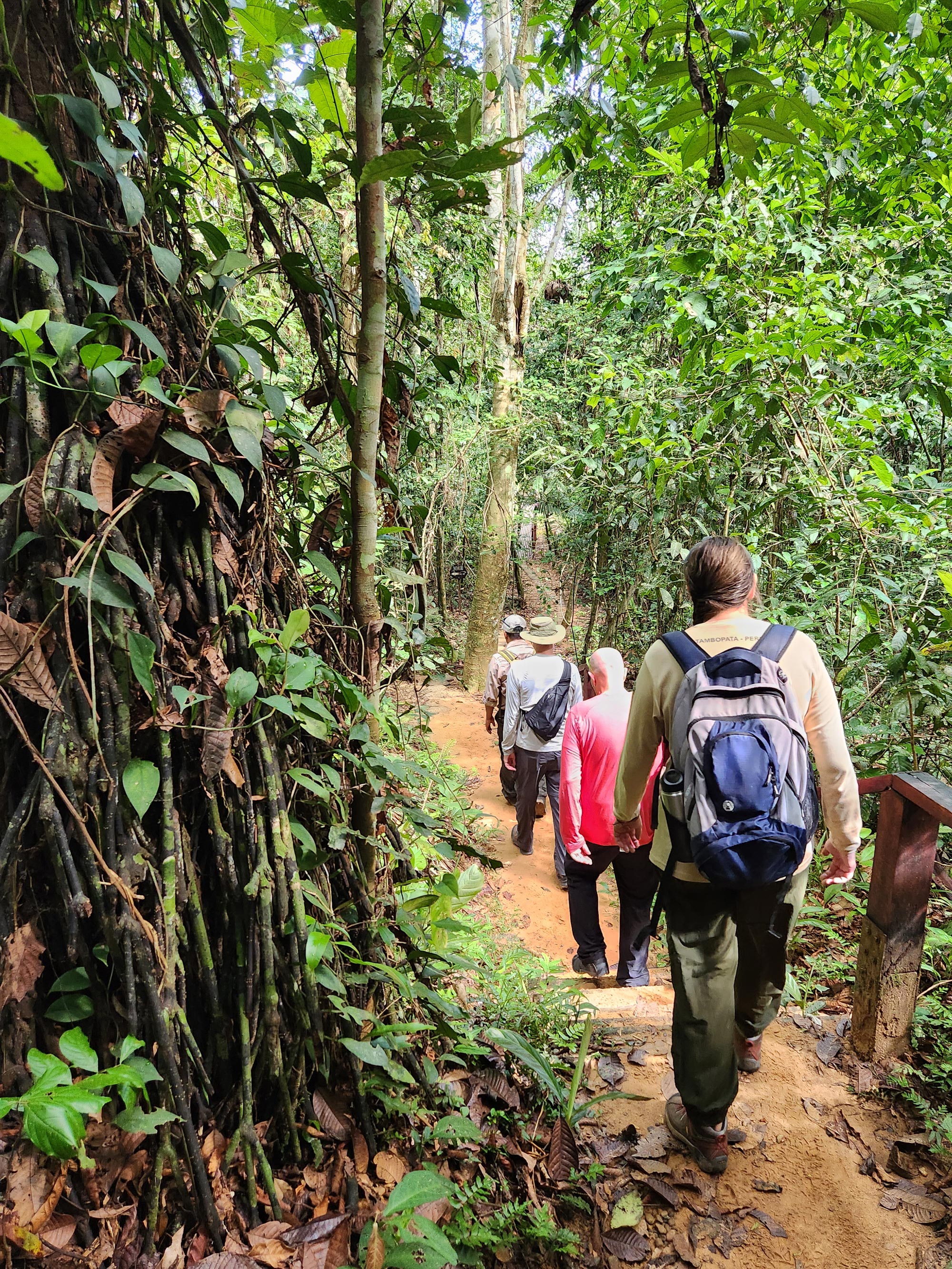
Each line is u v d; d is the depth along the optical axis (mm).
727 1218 1732
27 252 1185
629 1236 1667
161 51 1500
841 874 1933
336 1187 1452
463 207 1651
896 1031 2184
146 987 1202
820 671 1792
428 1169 1534
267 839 1410
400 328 1881
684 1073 1793
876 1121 2000
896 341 3783
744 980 1984
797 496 3646
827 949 2943
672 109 1665
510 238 7203
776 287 3402
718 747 1647
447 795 4867
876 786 2125
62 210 1242
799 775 1667
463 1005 2307
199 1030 1414
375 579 1710
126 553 1198
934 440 4559
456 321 6762
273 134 1598
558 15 2988
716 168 1619
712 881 1655
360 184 1456
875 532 3410
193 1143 1245
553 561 10219
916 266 4023
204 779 1309
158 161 1467
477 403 6922
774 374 3314
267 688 1405
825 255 4117
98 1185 1210
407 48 1948
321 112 1679
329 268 4141
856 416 3568
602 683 3105
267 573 1512
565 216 10609
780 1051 2275
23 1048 1168
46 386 1168
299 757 1593
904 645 2871
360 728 1581
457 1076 1929
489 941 3143
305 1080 1478
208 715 1266
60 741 1134
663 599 4793
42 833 1173
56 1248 1141
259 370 1395
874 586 3502
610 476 6000
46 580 1139
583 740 3021
